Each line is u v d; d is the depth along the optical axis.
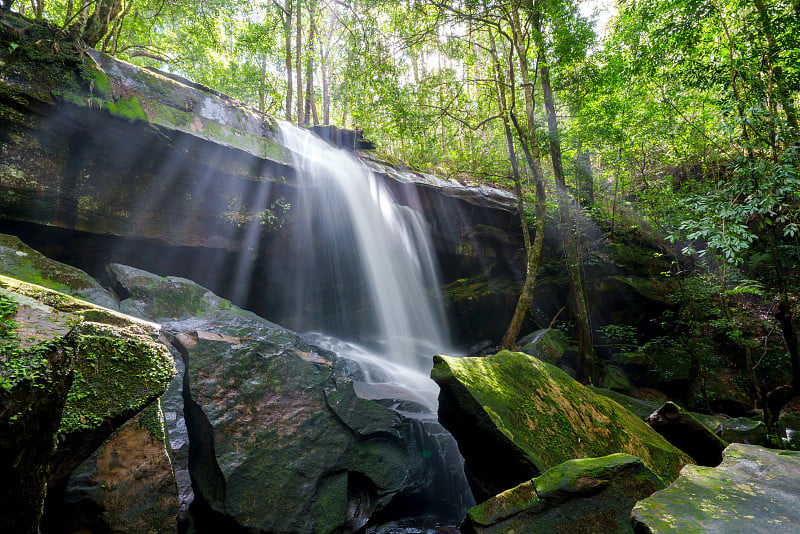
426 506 5.22
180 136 6.78
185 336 4.45
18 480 1.36
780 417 7.94
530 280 8.68
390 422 5.12
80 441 2.06
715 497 1.68
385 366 8.48
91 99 5.88
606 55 8.82
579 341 9.16
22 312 1.65
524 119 10.35
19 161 5.48
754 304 12.13
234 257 8.34
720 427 6.32
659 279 11.48
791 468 1.96
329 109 20.28
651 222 10.86
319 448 4.39
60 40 6.00
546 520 2.78
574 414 4.17
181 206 7.26
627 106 9.43
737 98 5.27
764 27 6.45
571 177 11.27
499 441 3.61
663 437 4.84
